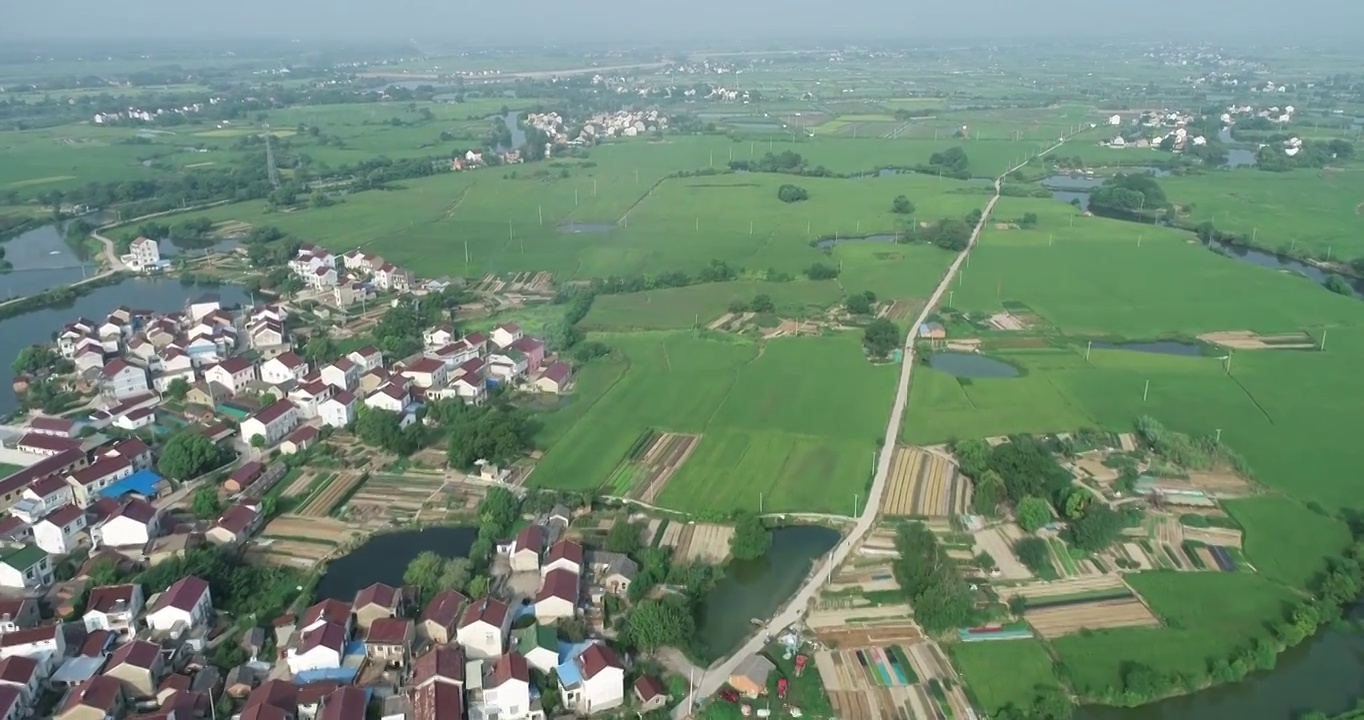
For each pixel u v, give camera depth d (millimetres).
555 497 139750
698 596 118375
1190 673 103875
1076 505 132750
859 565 125312
